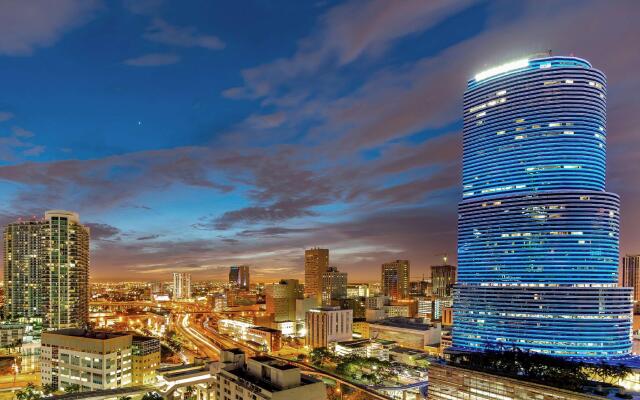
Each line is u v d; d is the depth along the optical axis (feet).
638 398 548.31
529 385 604.49
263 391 501.56
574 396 560.20
